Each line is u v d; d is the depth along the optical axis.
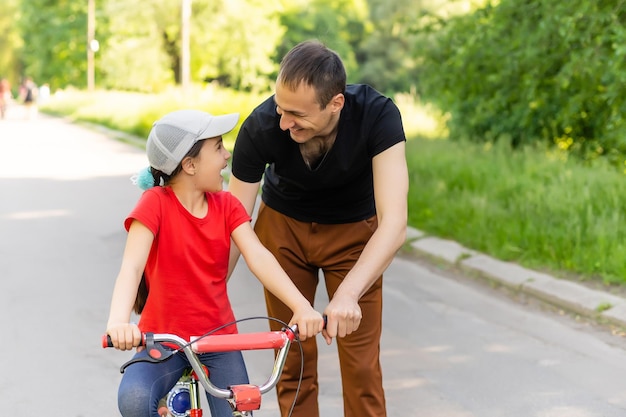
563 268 8.30
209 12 47.19
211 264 3.46
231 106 28.47
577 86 13.16
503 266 8.52
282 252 4.12
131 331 2.95
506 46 13.58
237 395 2.98
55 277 8.52
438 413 5.24
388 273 8.84
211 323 3.48
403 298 7.89
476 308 7.55
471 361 6.18
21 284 8.24
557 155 13.55
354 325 3.27
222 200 3.51
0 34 94.00
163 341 2.96
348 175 3.85
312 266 4.18
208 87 32.28
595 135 14.01
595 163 12.18
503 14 13.35
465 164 13.38
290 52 3.44
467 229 9.77
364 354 4.03
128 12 47.09
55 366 6.04
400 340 6.67
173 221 3.40
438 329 6.95
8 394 5.54
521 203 10.02
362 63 68.62
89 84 54.72
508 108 15.23
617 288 7.64
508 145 14.80
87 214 12.18
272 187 4.13
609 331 6.86
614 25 11.15
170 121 3.35
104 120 34.47
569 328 6.96
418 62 16.28
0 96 42.69
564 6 11.61
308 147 3.78
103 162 19.48
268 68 48.84
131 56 47.62
